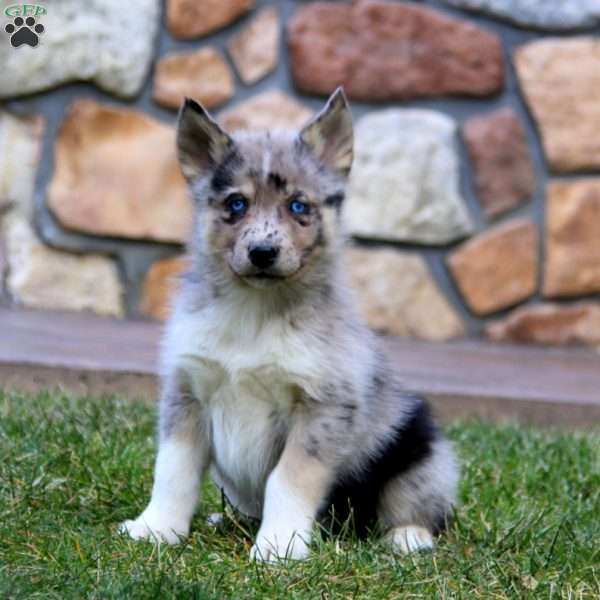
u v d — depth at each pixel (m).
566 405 9.45
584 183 11.88
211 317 5.93
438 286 11.86
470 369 10.45
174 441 6.01
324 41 11.62
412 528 6.23
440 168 11.76
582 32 11.83
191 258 6.28
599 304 11.91
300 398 5.84
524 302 11.91
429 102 11.79
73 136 11.53
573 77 11.84
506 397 9.40
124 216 11.60
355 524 6.28
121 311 11.67
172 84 11.58
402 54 11.69
